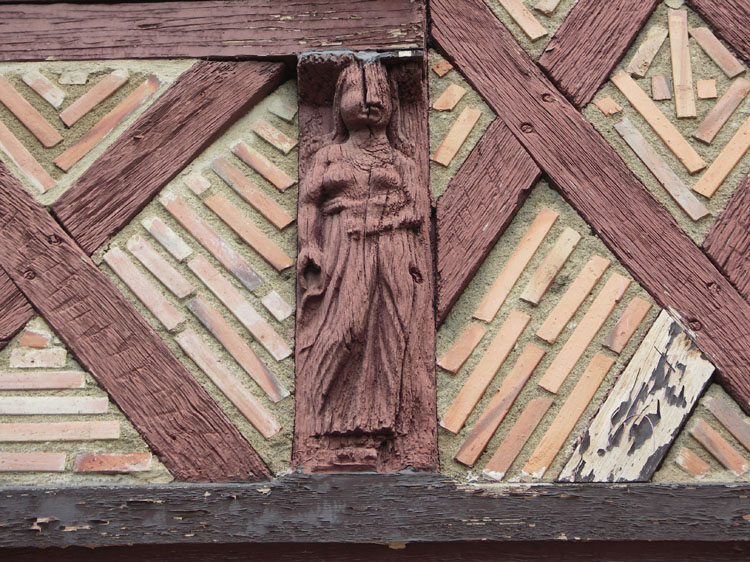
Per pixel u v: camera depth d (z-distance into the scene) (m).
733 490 3.48
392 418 3.58
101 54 4.36
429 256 3.90
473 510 3.45
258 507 3.46
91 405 3.74
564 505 3.46
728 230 4.01
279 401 3.75
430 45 4.39
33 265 3.96
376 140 3.98
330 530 3.42
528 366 3.79
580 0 4.44
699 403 3.73
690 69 4.33
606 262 3.97
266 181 4.12
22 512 3.46
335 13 4.35
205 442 3.67
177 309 3.90
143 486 3.51
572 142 4.16
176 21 4.40
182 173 4.14
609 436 3.66
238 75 4.28
